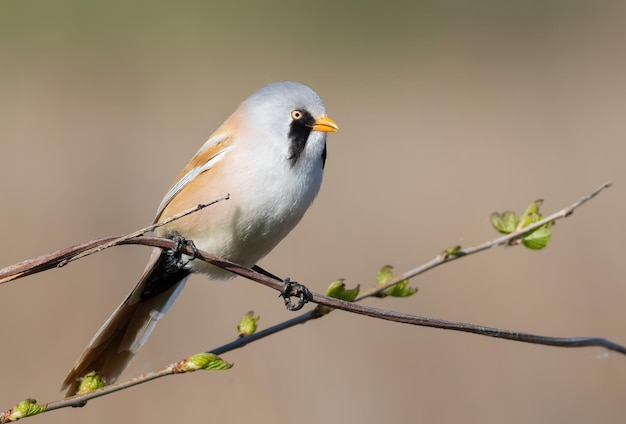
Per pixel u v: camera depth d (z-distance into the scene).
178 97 18.30
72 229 13.47
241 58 20.48
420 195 15.44
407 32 22.64
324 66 20.84
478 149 17.34
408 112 19.06
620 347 5.21
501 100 19.39
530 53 21.47
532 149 17.25
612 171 16.11
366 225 14.29
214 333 11.01
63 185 14.70
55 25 20.81
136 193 14.57
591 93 19.59
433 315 11.74
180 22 21.67
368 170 16.56
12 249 12.85
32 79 18.61
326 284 12.41
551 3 23.78
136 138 16.47
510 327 11.66
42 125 16.80
